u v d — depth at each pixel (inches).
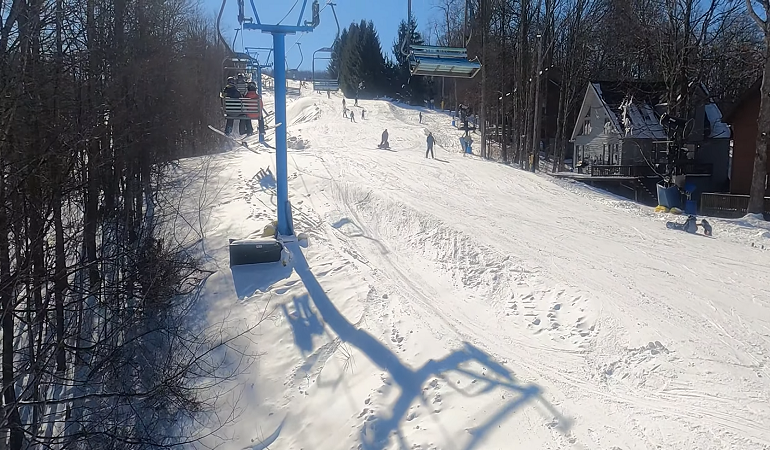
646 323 327.0
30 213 359.6
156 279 480.4
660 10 1153.4
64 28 420.2
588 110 1694.1
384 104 2677.2
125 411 378.9
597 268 441.7
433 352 325.7
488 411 263.9
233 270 508.4
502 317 367.9
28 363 367.2
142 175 682.8
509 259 465.1
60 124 392.2
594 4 1475.1
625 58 1685.5
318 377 344.8
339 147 1483.8
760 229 600.4
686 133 1312.7
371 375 323.0
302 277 481.7
